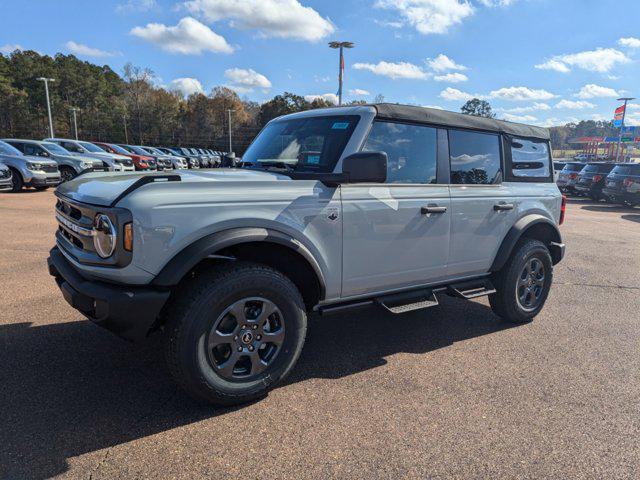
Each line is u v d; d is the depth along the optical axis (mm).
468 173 4254
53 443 2596
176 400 3100
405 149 3797
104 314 2664
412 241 3779
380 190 3555
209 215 2826
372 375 3570
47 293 5121
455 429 2871
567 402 3232
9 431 2686
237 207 2922
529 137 4891
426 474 2451
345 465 2502
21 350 3742
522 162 4793
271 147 3975
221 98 96750
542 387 3443
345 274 3445
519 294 4734
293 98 86188
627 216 15820
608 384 3518
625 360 3967
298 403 3127
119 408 2973
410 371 3656
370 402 3162
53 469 2389
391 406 3119
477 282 4375
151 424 2816
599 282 6688
